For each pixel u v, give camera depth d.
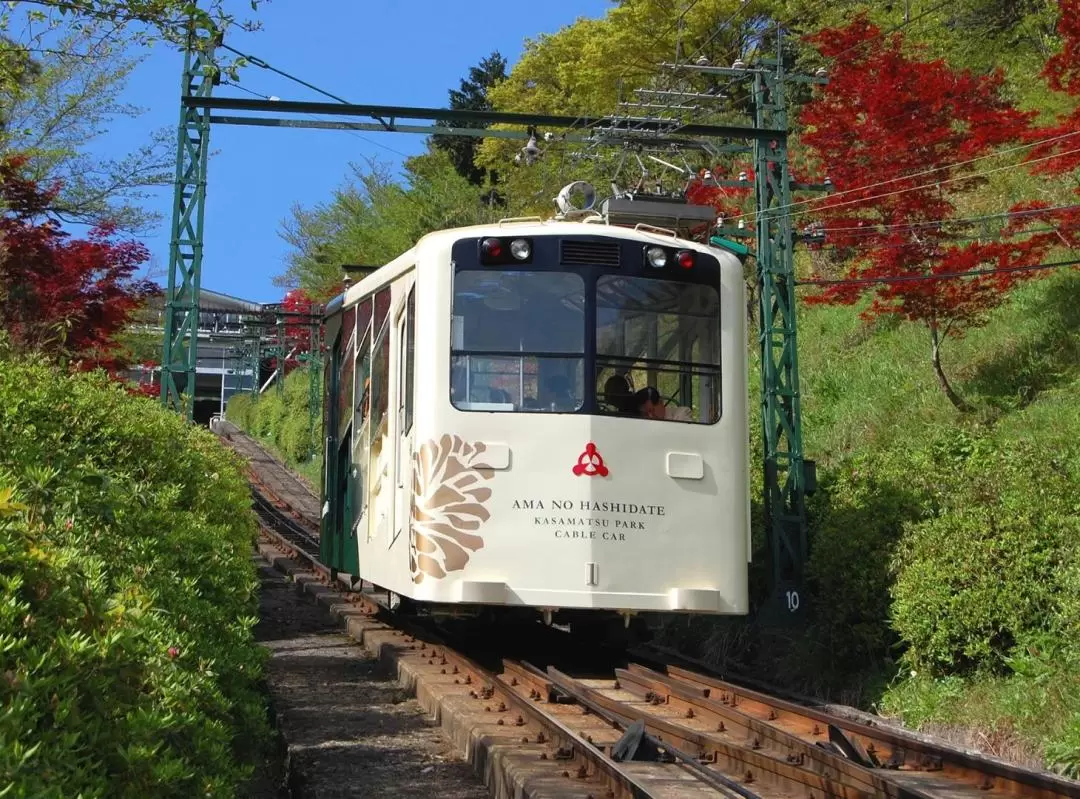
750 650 12.17
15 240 14.41
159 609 5.21
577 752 6.38
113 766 3.59
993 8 29.81
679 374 9.92
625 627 10.14
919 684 9.24
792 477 12.97
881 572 10.12
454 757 7.30
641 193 12.09
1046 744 7.27
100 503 6.21
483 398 9.59
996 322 17.25
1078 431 12.83
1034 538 9.00
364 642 12.25
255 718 6.36
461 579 9.32
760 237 13.46
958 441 12.76
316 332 45.25
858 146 16.41
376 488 11.52
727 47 33.50
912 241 15.51
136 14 9.20
